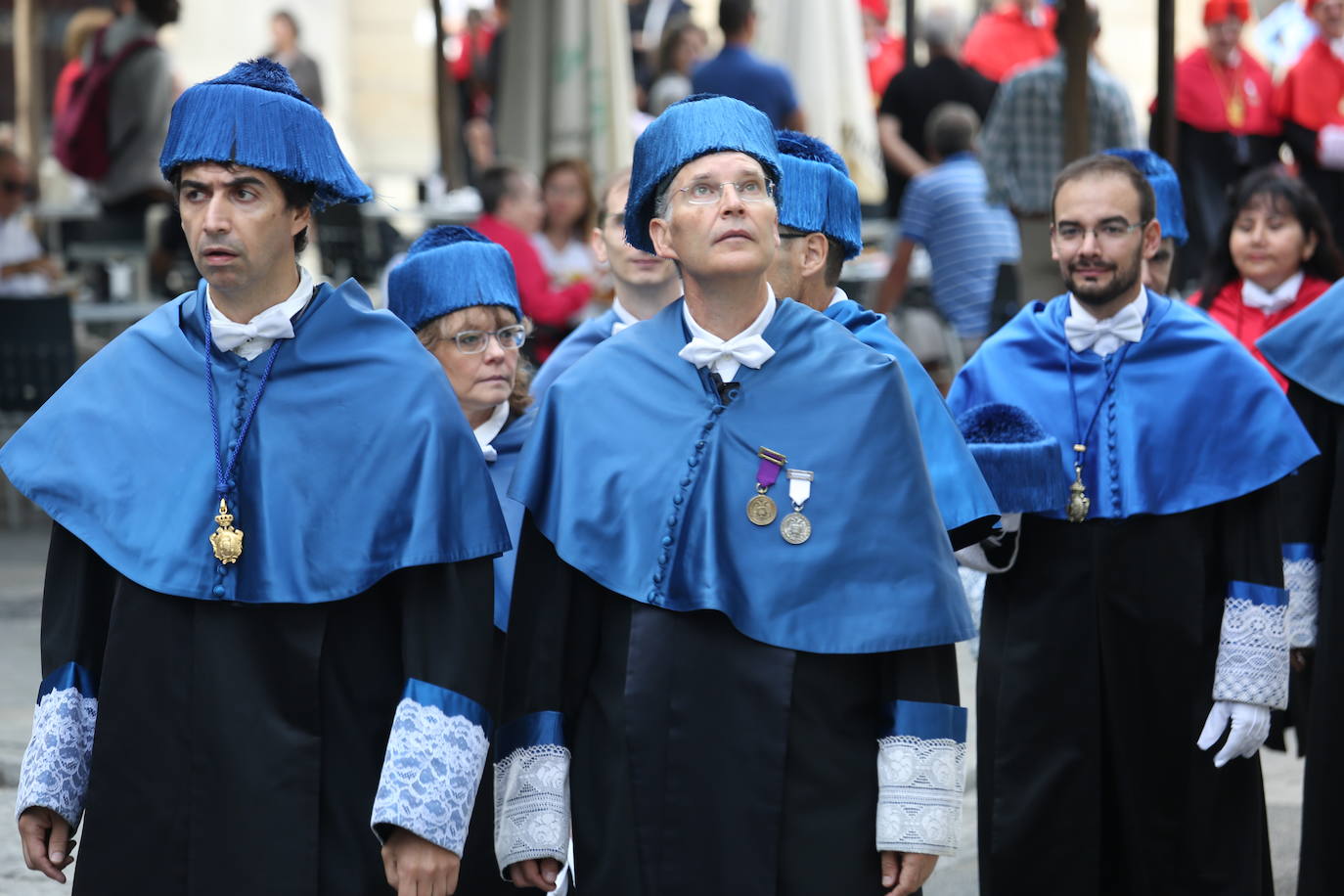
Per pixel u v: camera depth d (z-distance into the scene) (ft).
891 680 26.30
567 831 26.53
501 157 85.35
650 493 26.32
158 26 91.86
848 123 93.61
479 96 109.70
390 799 24.25
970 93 95.20
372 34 190.80
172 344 25.98
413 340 26.23
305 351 25.71
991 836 35.94
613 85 84.43
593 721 26.58
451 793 24.49
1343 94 84.58
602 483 26.58
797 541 26.03
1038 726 35.53
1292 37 86.22
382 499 25.16
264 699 24.94
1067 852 35.50
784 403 26.61
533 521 27.02
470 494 25.58
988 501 29.86
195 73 149.89
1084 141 69.10
